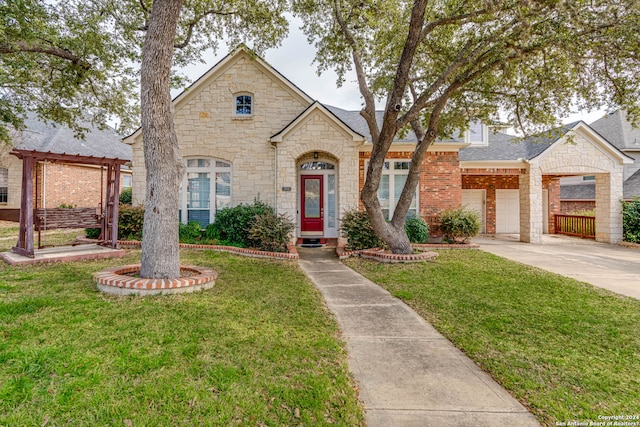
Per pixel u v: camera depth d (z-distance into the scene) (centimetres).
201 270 680
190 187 1255
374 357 380
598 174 1445
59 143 1780
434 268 845
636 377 336
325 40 984
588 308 544
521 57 759
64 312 456
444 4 845
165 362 331
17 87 985
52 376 301
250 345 379
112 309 473
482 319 496
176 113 1234
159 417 256
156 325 420
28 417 249
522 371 347
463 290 651
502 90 988
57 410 258
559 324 474
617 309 540
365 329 463
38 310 463
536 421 272
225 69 1245
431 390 315
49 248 941
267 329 428
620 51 702
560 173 1444
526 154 1466
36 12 772
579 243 1401
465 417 276
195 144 1234
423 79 1004
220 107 1241
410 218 1257
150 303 502
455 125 1066
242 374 319
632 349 398
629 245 1293
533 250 1202
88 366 317
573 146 1400
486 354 385
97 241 1012
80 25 887
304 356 361
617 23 661
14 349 342
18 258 786
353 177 1142
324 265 916
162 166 602
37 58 980
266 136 1241
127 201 1450
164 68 600
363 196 914
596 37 706
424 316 515
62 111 1128
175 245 614
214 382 304
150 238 599
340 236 1161
